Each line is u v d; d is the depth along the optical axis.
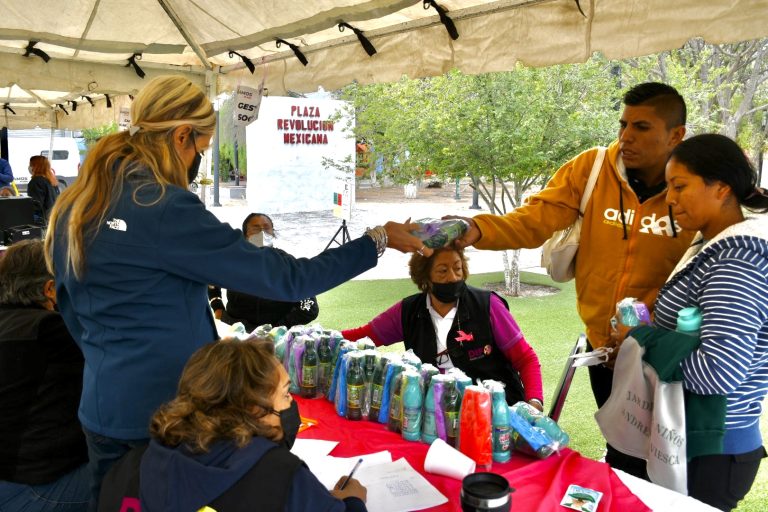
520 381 2.84
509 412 2.11
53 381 2.21
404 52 3.38
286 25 3.81
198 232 1.62
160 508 1.30
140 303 1.64
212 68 5.13
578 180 2.55
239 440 1.35
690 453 1.97
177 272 1.64
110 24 4.28
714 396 1.94
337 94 18.20
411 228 2.17
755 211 1.94
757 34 1.99
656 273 2.38
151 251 1.61
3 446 2.17
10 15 4.04
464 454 2.03
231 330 3.02
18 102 8.71
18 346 2.17
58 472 2.21
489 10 2.83
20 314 2.26
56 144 18.38
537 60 2.67
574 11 2.50
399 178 8.52
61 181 13.04
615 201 2.44
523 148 7.38
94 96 7.93
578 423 4.43
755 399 2.02
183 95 1.72
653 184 2.36
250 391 1.39
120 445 1.70
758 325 1.86
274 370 1.45
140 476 1.37
